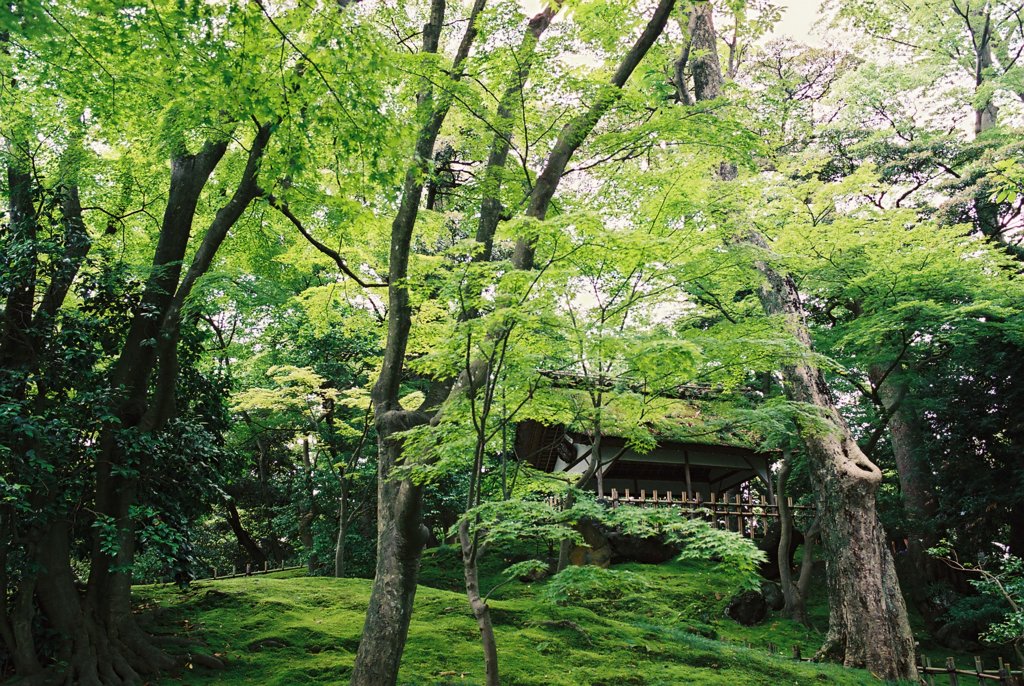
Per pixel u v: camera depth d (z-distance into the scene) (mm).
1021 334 15945
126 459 9508
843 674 11430
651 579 15625
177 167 10938
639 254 7539
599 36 9984
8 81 9164
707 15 16094
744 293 19391
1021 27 24344
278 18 6926
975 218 20703
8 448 8062
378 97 7320
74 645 9023
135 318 10297
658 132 9414
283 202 9711
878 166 23031
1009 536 19141
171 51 7098
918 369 18781
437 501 18094
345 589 13070
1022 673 11203
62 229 9953
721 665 10875
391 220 12203
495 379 7785
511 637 11008
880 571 12828
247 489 22219
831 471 13500
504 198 10156
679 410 14172
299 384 17969
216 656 9797
